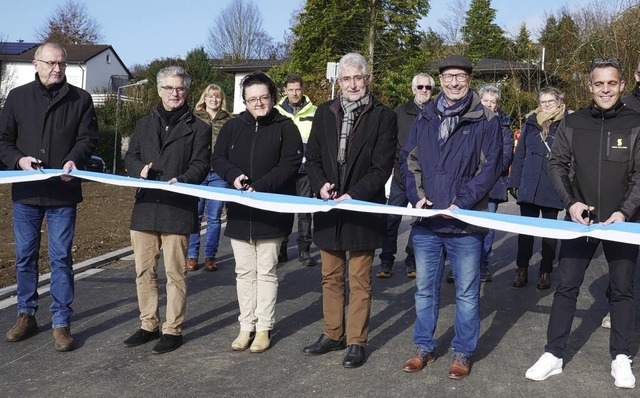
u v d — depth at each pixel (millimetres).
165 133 5148
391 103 34219
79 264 8070
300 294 6871
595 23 24578
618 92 4398
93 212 13836
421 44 38688
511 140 7383
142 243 5109
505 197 7363
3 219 12250
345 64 4770
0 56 43500
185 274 5145
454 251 4574
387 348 5184
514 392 4328
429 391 4332
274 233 4984
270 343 5215
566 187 4512
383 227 4840
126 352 5027
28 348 5094
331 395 4258
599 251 9242
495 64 32594
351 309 4824
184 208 5059
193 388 4355
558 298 4590
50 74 5055
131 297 6641
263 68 51094
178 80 5094
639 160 4344
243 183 4934
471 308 4582
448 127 4566
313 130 4980
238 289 5145
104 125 32688
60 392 4285
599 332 5605
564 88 25672
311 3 37594
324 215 4824
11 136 5148
